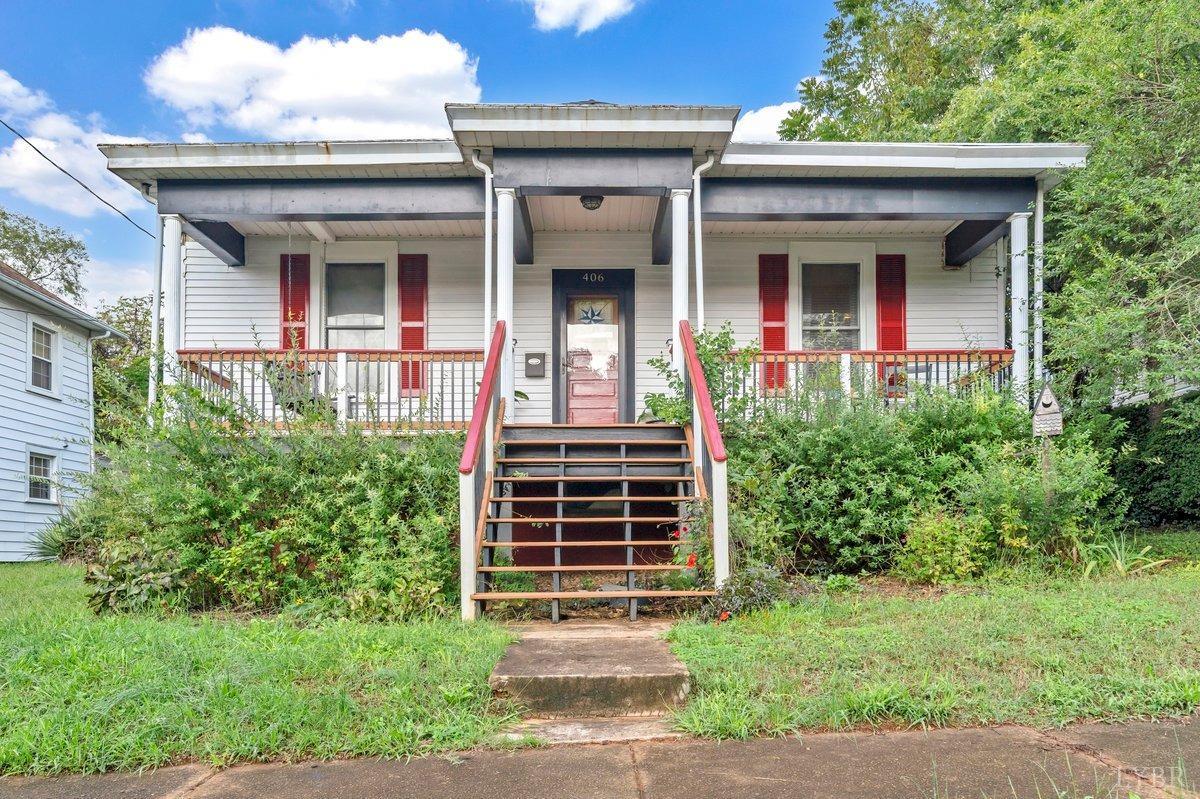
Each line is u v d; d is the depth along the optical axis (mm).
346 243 10914
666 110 7875
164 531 6465
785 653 4469
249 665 4316
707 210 9172
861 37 23125
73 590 7590
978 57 17953
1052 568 6754
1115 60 9719
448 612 5914
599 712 3990
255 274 10828
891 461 7281
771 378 10555
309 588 6332
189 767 3426
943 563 6602
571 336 10938
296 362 7953
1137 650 4406
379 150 8703
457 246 10922
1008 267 10773
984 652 4379
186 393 7090
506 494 7398
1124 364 7910
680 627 5180
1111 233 9000
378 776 3271
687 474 7594
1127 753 3312
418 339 10820
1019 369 9086
